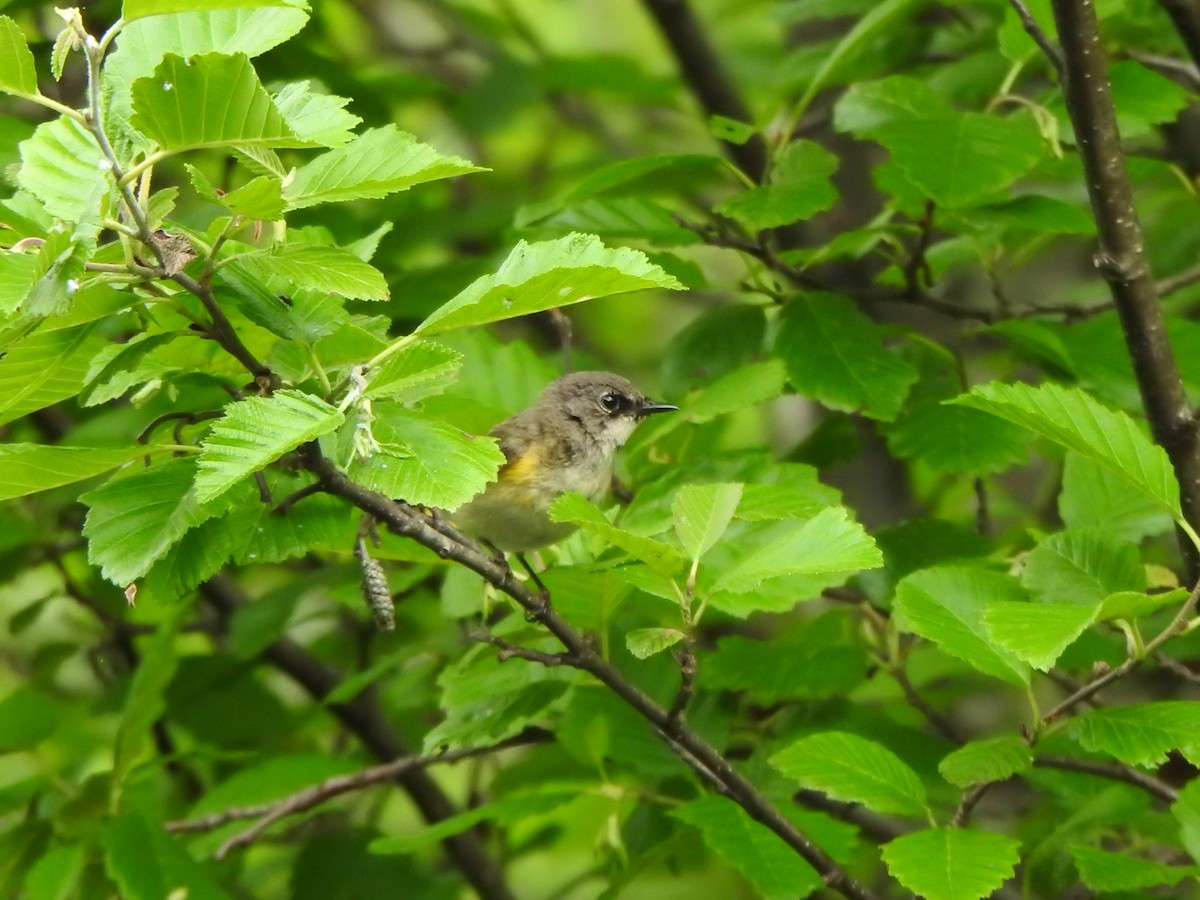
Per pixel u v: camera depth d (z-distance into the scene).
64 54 5.62
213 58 5.51
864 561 7.01
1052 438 7.47
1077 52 8.48
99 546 6.36
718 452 10.06
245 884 14.36
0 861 10.66
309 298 6.84
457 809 14.41
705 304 19.50
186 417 6.99
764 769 10.05
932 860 7.00
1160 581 8.98
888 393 9.81
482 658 9.54
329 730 16.02
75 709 15.31
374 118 13.20
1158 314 8.73
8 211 6.57
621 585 7.93
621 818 10.62
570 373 11.06
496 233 15.09
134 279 6.02
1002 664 7.75
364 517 7.40
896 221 12.94
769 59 18.50
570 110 18.84
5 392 6.47
